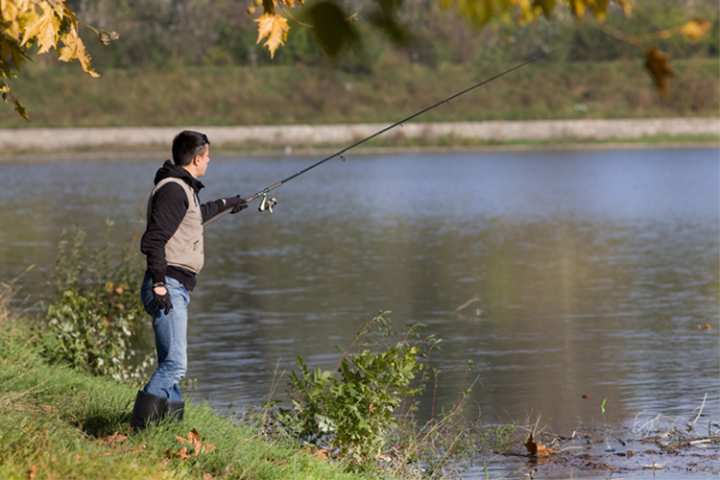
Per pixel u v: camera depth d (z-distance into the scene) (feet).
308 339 171.42
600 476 104.78
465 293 217.97
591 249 292.40
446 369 150.20
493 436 116.98
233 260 275.18
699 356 157.89
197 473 82.38
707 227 345.10
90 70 71.67
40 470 73.82
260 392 136.36
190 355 160.56
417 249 295.28
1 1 64.23
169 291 87.45
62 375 112.88
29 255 279.28
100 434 89.56
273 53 70.03
